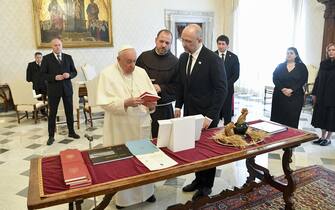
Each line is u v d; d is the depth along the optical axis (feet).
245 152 6.17
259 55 25.25
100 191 4.65
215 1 28.43
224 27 29.27
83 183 4.78
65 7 21.97
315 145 13.07
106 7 23.32
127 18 24.47
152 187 8.50
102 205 6.61
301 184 9.41
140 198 8.30
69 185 4.72
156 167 5.40
